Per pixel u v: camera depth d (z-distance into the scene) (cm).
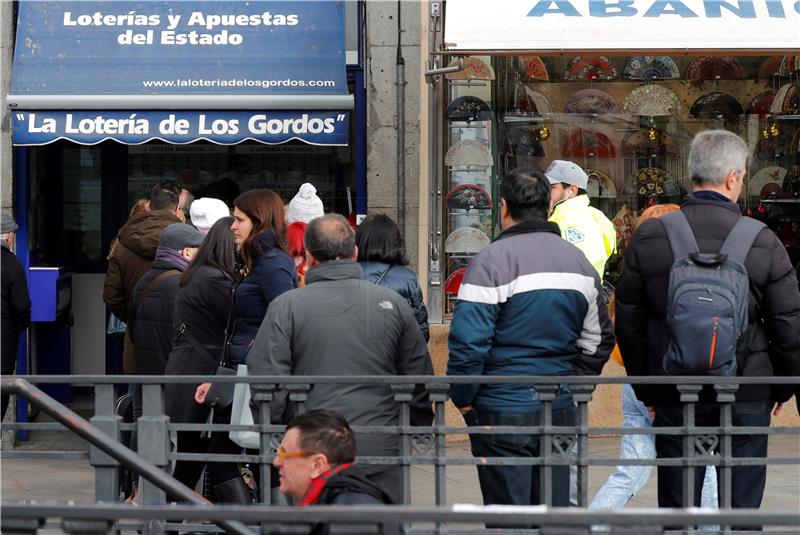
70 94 1332
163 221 1182
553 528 480
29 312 1212
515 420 795
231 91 1334
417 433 768
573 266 799
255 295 922
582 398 766
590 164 1473
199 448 971
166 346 1031
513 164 1448
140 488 813
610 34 1212
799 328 772
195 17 1370
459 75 1426
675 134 1487
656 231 786
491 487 801
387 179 1431
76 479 1273
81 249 1619
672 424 803
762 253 768
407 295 957
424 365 814
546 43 1209
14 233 1441
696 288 749
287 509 464
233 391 913
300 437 636
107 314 1625
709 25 1220
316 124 1327
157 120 1329
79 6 1374
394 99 1424
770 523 449
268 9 1375
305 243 820
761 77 1495
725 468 774
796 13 1233
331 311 793
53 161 1602
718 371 756
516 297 788
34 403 719
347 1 1438
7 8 1414
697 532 771
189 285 955
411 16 1415
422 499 1160
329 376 765
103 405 805
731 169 780
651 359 803
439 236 1422
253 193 938
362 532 498
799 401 812
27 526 488
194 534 850
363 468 775
